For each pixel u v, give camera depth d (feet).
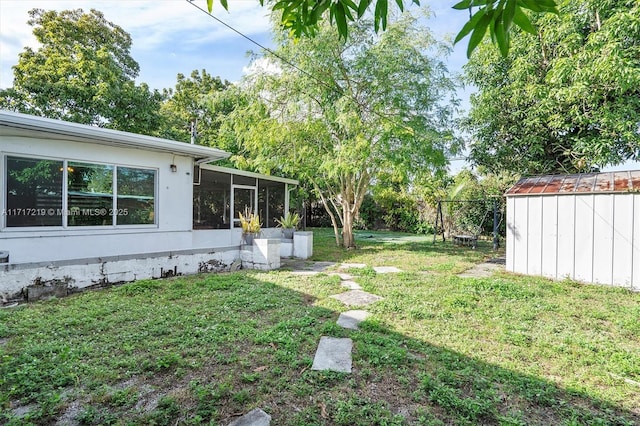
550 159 31.32
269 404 7.21
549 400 7.45
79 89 39.19
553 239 21.02
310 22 6.02
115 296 15.02
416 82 29.37
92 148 19.97
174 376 8.20
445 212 46.39
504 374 8.57
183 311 12.98
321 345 10.17
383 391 7.75
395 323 12.21
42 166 18.20
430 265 24.86
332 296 15.83
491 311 13.70
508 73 29.12
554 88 25.29
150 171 22.91
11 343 9.84
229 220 31.48
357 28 28.96
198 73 63.10
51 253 18.43
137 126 44.83
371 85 29.91
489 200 39.65
